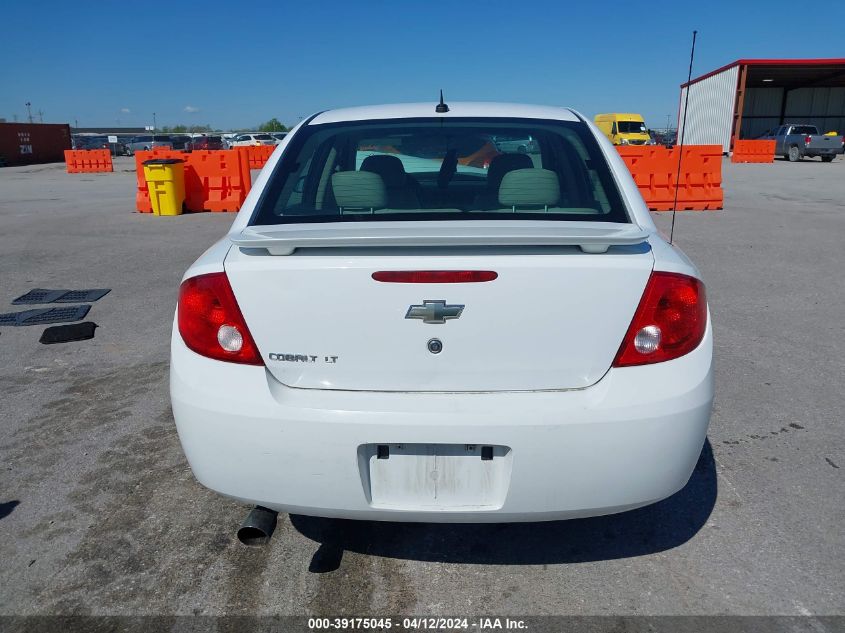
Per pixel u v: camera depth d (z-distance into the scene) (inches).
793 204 552.4
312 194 107.7
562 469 83.3
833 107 1822.1
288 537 112.1
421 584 100.4
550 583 100.3
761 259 325.7
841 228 419.2
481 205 104.0
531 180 104.8
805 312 234.1
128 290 275.4
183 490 125.1
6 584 100.1
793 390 167.0
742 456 135.3
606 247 84.0
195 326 87.7
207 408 86.1
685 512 117.2
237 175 539.8
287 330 84.5
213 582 100.7
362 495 86.0
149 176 508.7
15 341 211.3
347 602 96.7
